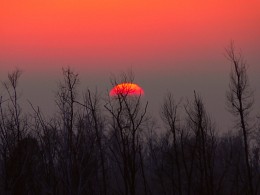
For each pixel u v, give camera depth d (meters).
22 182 121.44
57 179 114.56
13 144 122.69
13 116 125.00
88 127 127.25
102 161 139.00
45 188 115.88
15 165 120.88
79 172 112.12
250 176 163.62
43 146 120.44
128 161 150.75
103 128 144.38
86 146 118.12
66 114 119.69
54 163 117.25
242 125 167.50
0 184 120.44
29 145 123.19
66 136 116.50
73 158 113.69
